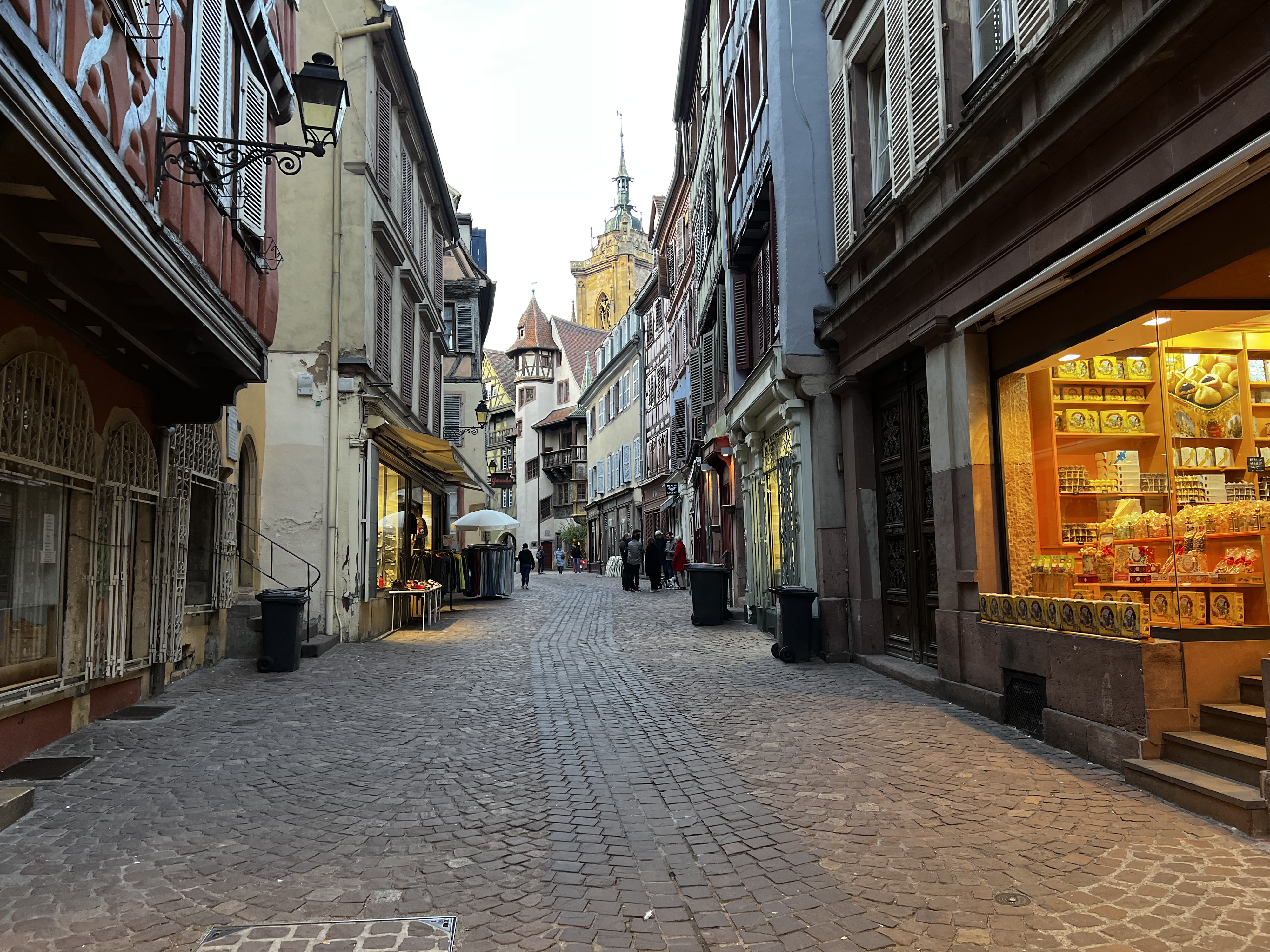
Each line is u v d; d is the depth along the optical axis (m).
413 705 8.32
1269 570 5.39
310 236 13.84
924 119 8.05
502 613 19.77
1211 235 4.98
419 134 18.80
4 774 5.73
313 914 3.55
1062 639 5.97
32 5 3.70
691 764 5.95
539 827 4.71
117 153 4.83
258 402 12.77
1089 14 5.37
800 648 10.52
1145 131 5.02
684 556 23.89
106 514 7.42
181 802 5.13
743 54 14.35
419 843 4.45
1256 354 6.06
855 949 3.21
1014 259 6.59
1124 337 6.04
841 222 10.64
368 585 14.16
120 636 7.58
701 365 21.23
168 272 5.68
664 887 3.87
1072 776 5.24
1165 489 5.82
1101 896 3.55
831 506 10.84
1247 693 5.09
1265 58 4.09
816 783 5.34
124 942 3.27
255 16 8.09
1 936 3.32
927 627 9.00
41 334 6.23
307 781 5.61
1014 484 7.15
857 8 9.87
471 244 37.66
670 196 28.50
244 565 12.46
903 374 9.42
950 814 4.65
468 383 32.44
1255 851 3.94
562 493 62.16
